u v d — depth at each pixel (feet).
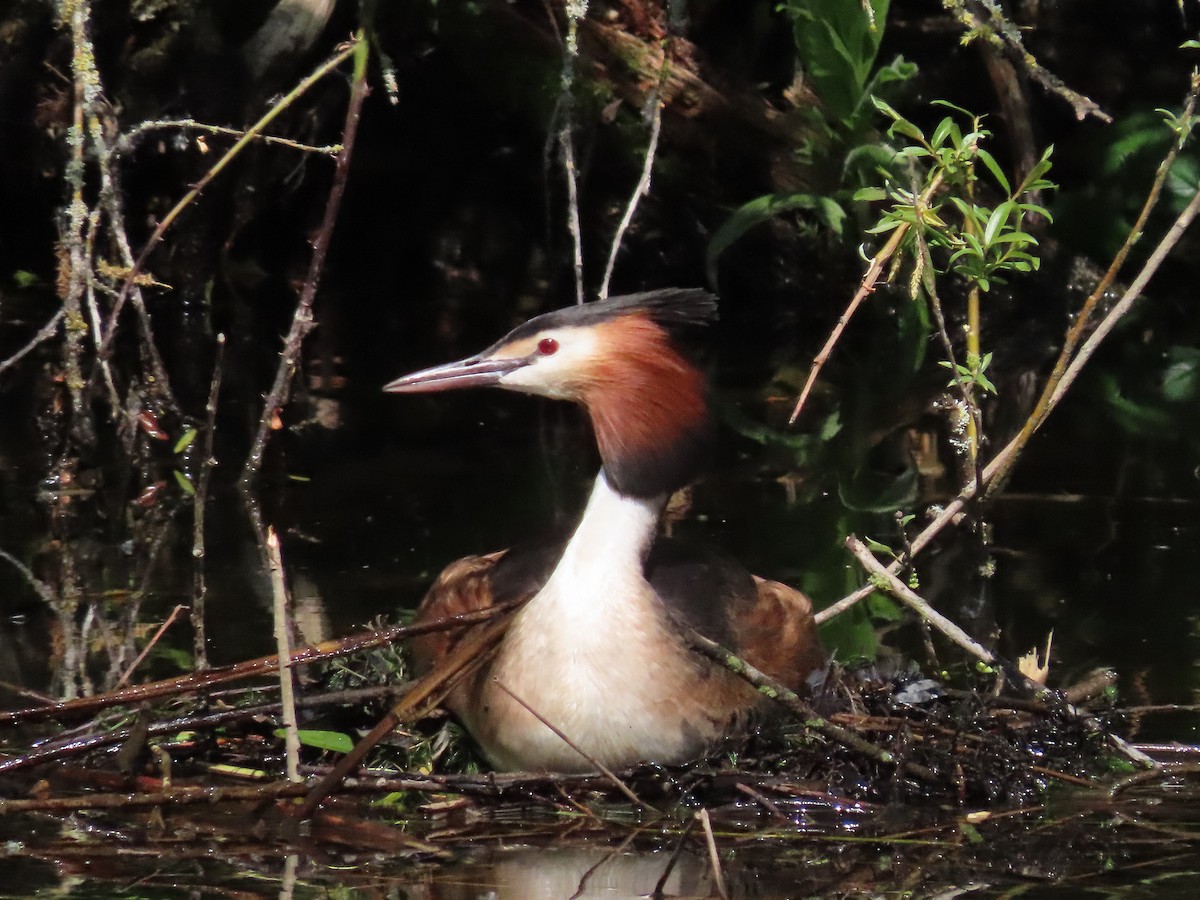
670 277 62.49
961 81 61.98
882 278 56.24
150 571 35.60
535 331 28.09
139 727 26.50
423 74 56.59
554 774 26.32
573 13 37.76
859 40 52.70
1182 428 48.98
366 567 35.70
